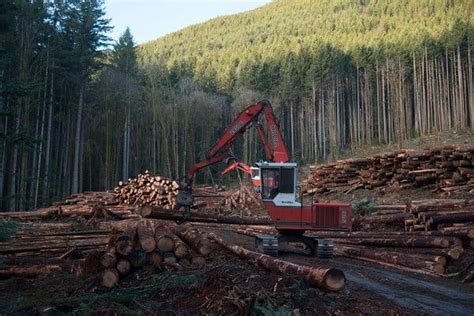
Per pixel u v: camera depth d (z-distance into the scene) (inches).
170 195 1012.5
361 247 590.2
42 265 438.0
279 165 577.9
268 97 2851.9
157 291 329.1
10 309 327.9
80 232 581.9
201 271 348.8
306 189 1166.3
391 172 978.7
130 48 2308.1
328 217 561.0
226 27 6156.5
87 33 1704.0
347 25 4722.0
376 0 5260.8
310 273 310.2
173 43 5216.5
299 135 3019.2
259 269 363.3
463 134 2476.6
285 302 287.7
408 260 490.9
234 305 284.4
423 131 2728.8
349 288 372.8
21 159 1422.2
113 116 1969.7
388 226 705.0
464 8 3922.2
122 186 1104.8
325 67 2893.7
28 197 1368.1
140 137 2251.5
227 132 661.3
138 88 2105.1
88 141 1903.3
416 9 4613.7
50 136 1569.9
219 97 2647.6
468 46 2721.5
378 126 2918.3
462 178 832.3
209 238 499.5
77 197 1172.5
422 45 2893.7
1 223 603.8
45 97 1494.8
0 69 1013.2
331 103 2874.0
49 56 1533.0
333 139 2743.6
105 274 352.2
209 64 3501.5
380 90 3053.6
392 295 365.4
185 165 2262.6
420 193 894.4
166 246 374.9
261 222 728.3
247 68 3070.9
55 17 1624.0
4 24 1075.9
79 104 1692.9
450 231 532.7
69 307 323.3
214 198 1107.3
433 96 2812.5
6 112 789.9
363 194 1010.1
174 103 2267.5
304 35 4835.1
